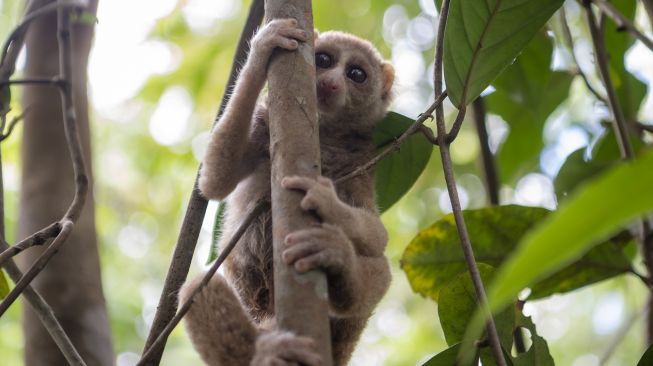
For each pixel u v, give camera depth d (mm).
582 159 4965
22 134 5418
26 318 4965
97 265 5223
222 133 4469
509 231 4359
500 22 3561
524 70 5457
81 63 5605
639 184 1426
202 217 4418
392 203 4965
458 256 4500
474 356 3582
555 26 6102
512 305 3625
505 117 5996
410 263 4551
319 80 5363
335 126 5438
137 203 10930
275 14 3482
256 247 4812
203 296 3975
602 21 4559
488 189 5383
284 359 2883
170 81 9414
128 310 10305
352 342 4906
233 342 3904
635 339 9797
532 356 3658
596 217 1438
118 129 10531
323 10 9828
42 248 5051
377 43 9930
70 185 5285
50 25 5648
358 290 3863
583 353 10383
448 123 9648
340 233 3654
